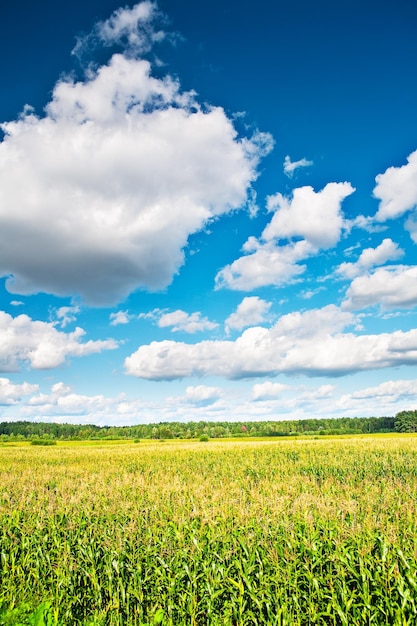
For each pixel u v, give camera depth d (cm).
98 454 4488
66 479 2512
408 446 3656
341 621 793
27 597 914
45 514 1406
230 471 2762
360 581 851
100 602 898
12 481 2453
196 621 848
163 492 1738
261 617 816
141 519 1307
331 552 960
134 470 3030
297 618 809
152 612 841
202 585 897
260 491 1808
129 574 997
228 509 1328
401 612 754
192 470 2956
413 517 1183
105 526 1279
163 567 962
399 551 851
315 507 1277
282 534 1062
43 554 1125
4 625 753
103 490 1839
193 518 1282
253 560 933
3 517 1416
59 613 866
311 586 859
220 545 1063
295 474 2464
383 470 2536
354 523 1051
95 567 1030
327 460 3009
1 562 1118
